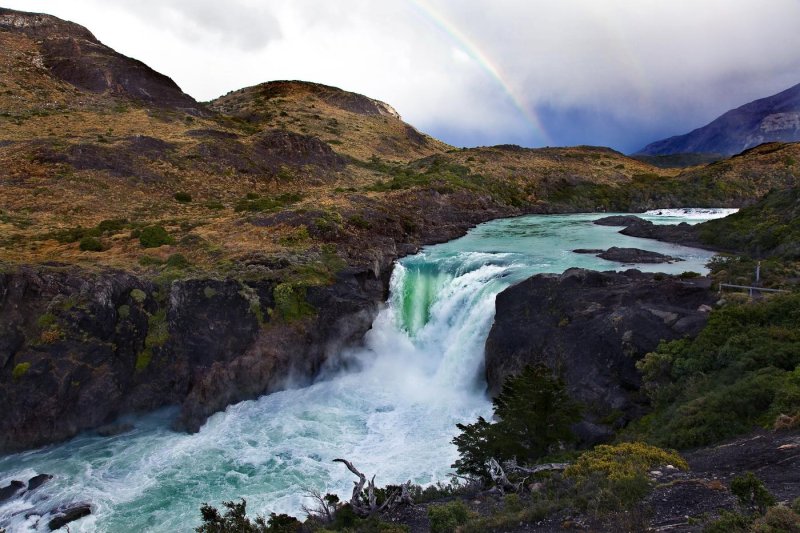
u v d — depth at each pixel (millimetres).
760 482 11297
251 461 27328
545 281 35594
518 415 21344
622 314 29312
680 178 122250
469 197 91375
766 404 18125
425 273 48281
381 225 62719
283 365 35625
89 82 102500
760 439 16203
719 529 10172
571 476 15648
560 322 31750
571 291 33938
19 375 28703
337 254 46250
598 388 27359
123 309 33062
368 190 83875
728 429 17641
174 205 64062
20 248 40625
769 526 9508
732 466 14719
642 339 27219
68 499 24047
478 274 44906
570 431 22062
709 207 108188
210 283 35562
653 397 24062
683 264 47000
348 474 25906
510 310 35188
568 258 50750
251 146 90250
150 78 110562
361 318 39062
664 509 12625
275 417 32219
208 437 29969
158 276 36406
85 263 36625
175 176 72125
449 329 42594
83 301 31469
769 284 31484
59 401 29328
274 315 36938
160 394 32812
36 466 26938
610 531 12023
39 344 29734
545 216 97562
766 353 21000
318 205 62625
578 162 136500
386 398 35000
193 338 34062
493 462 17922
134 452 28359
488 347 34250
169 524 22344
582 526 12547
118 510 23281
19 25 112625
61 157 65188
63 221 52656
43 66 102000
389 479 25141
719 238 56969
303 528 17484
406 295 48281
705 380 22188
